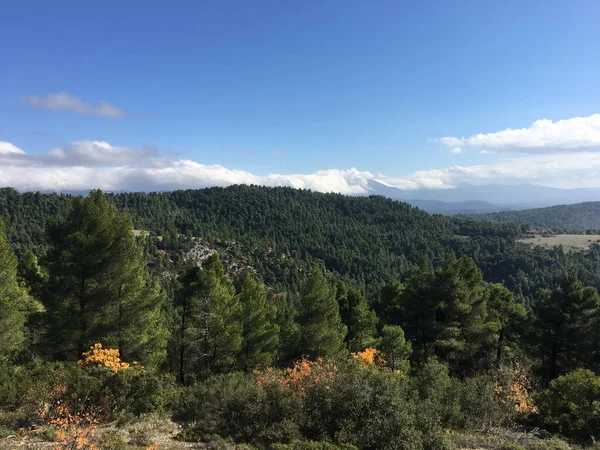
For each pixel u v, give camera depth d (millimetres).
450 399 11609
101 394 9734
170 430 9070
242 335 19703
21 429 7531
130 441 8031
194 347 19062
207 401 10156
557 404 12516
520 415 12781
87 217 16953
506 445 9125
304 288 22109
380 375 10062
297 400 9453
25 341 18938
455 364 24109
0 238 16531
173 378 13391
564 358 22609
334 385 9602
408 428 8156
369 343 23656
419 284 25562
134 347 17625
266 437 8633
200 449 8039
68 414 7820
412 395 10875
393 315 27578
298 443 7934
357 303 28109
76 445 6984
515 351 24328
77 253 16172
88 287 16984
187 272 20500
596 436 10719
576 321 21359
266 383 10164
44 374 10328
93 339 16547
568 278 21750
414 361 24484
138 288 18078
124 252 17625
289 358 21656
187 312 18891
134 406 10102
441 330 23859
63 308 16188
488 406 11484
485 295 25188
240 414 9344
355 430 8812
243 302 23219
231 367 20031
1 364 11680
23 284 22422
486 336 24016
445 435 8836
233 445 8273
